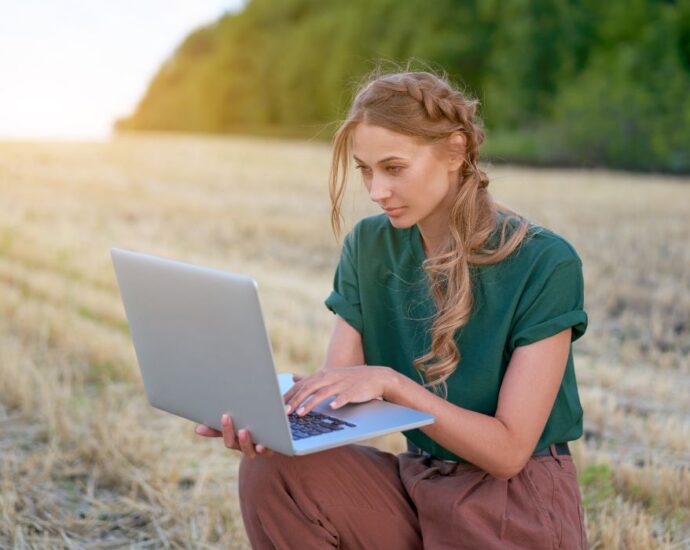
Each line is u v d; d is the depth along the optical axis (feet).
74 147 75.87
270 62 122.83
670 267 28.99
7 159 64.08
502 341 8.34
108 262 30.66
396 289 9.06
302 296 25.88
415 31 104.99
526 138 86.17
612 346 20.54
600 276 27.35
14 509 12.31
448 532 8.21
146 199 47.37
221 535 11.70
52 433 14.83
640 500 12.39
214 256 32.63
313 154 80.48
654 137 80.43
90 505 12.62
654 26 86.17
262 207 44.91
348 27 110.52
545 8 94.79
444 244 8.73
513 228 8.46
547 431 8.53
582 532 8.36
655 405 16.51
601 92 83.10
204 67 126.62
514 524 8.05
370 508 8.56
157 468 13.37
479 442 7.92
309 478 8.41
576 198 47.47
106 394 16.90
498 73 98.12
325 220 40.47
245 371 7.39
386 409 7.93
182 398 8.29
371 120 8.19
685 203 45.32
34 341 20.51
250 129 123.13
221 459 14.05
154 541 11.64
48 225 38.09
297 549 8.48
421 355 8.86
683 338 21.15
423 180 8.23
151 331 8.27
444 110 8.19
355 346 9.34
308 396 7.89
